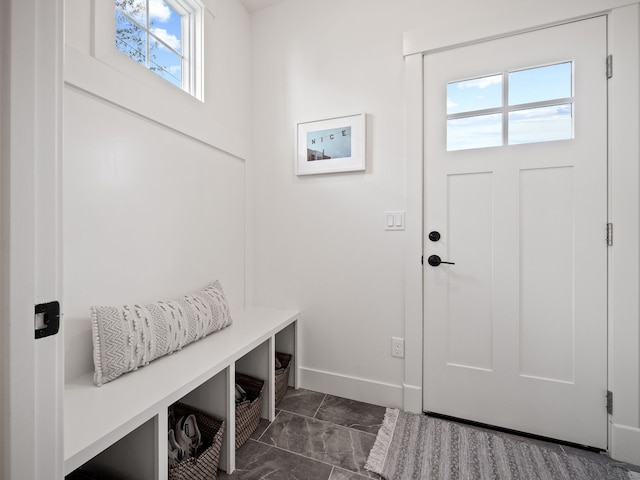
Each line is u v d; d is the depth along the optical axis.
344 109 1.92
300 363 2.05
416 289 1.74
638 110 1.35
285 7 2.08
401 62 1.79
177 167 1.58
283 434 1.55
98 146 1.21
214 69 1.83
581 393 1.47
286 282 2.09
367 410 1.78
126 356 1.12
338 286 1.95
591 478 1.25
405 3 1.77
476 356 1.65
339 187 1.94
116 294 1.28
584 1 1.42
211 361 1.25
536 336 1.55
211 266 1.82
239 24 2.07
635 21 1.35
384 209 1.83
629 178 1.37
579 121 1.46
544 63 1.51
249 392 1.67
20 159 0.57
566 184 1.49
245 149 2.12
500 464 1.33
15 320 0.56
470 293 1.66
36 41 0.59
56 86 0.63
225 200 1.94
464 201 1.67
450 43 1.65
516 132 1.57
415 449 1.43
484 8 1.60
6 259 0.55
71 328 1.13
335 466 1.33
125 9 1.41
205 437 1.32
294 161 2.05
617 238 1.39
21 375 0.57
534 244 1.54
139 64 1.38
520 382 1.57
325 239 1.98
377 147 1.85
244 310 2.05
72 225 1.12
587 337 1.46
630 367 1.37
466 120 1.67
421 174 1.73
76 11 1.12
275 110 2.11
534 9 1.50
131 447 1.02
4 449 0.56
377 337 1.86
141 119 1.39
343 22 1.93
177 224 1.59
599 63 1.43
